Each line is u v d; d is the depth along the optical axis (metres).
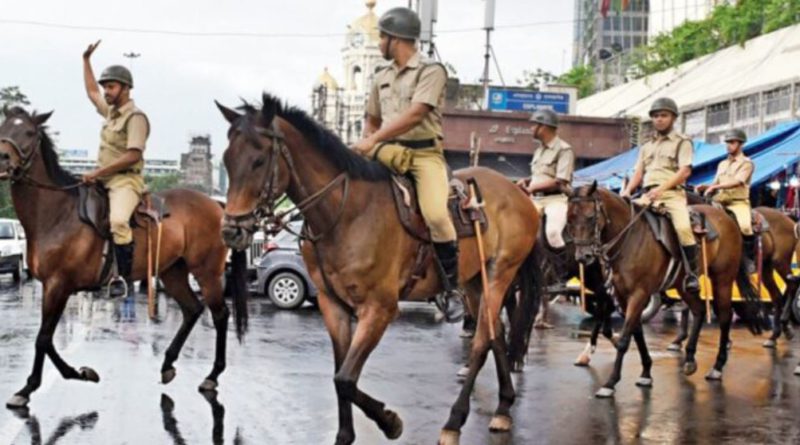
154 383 9.81
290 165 6.39
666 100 10.41
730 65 30.55
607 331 11.55
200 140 110.75
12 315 16.36
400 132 6.79
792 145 18.20
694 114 28.38
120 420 8.13
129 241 8.88
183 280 9.81
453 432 7.43
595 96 43.72
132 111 8.95
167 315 16.55
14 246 26.44
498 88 36.38
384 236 6.66
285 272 18.00
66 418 8.16
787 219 14.43
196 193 9.98
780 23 31.53
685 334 13.30
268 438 7.62
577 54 79.38
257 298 20.45
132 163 8.87
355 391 6.48
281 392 9.46
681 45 38.75
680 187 10.48
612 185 22.17
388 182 6.84
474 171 8.22
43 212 8.55
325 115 92.88
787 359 12.59
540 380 10.57
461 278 7.68
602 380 10.62
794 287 15.12
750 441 7.84
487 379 10.49
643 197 10.13
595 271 11.29
